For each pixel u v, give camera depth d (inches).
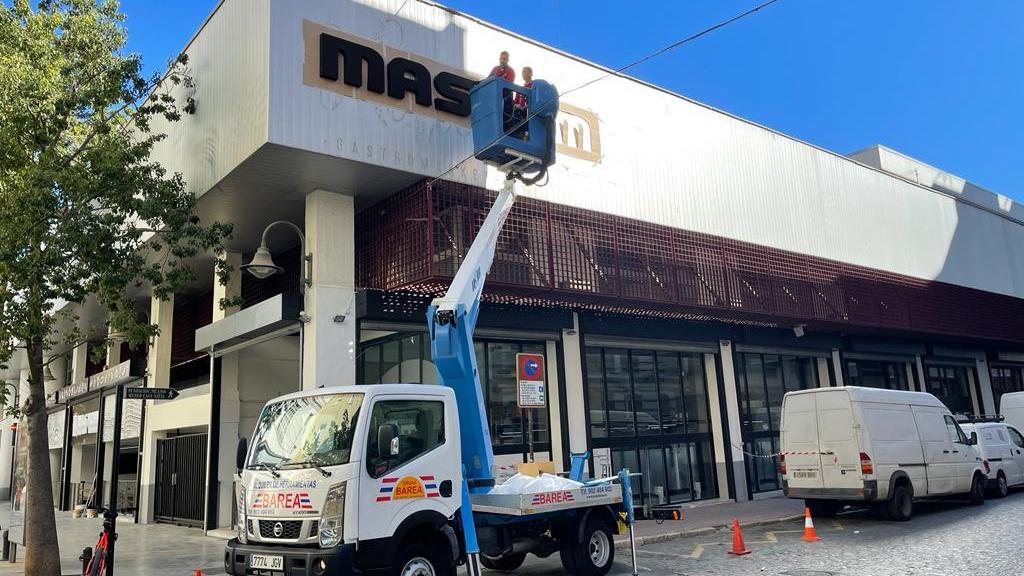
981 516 557.9
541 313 608.7
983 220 1181.7
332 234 539.8
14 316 414.6
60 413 1148.5
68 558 527.8
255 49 489.1
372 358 565.6
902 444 570.3
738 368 785.6
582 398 627.2
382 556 283.3
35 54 438.6
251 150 477.7
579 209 609.3
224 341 614.5
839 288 850.8
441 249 518.6
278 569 277.1
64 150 475.8
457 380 357.4
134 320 447.5
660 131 717.9
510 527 358.6
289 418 316.5
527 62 610.9
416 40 543.8
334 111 492.7
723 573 375.6
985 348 1140.5
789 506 673.6
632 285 632.4
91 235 422.6
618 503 394.0
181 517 713.6
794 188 861.2
